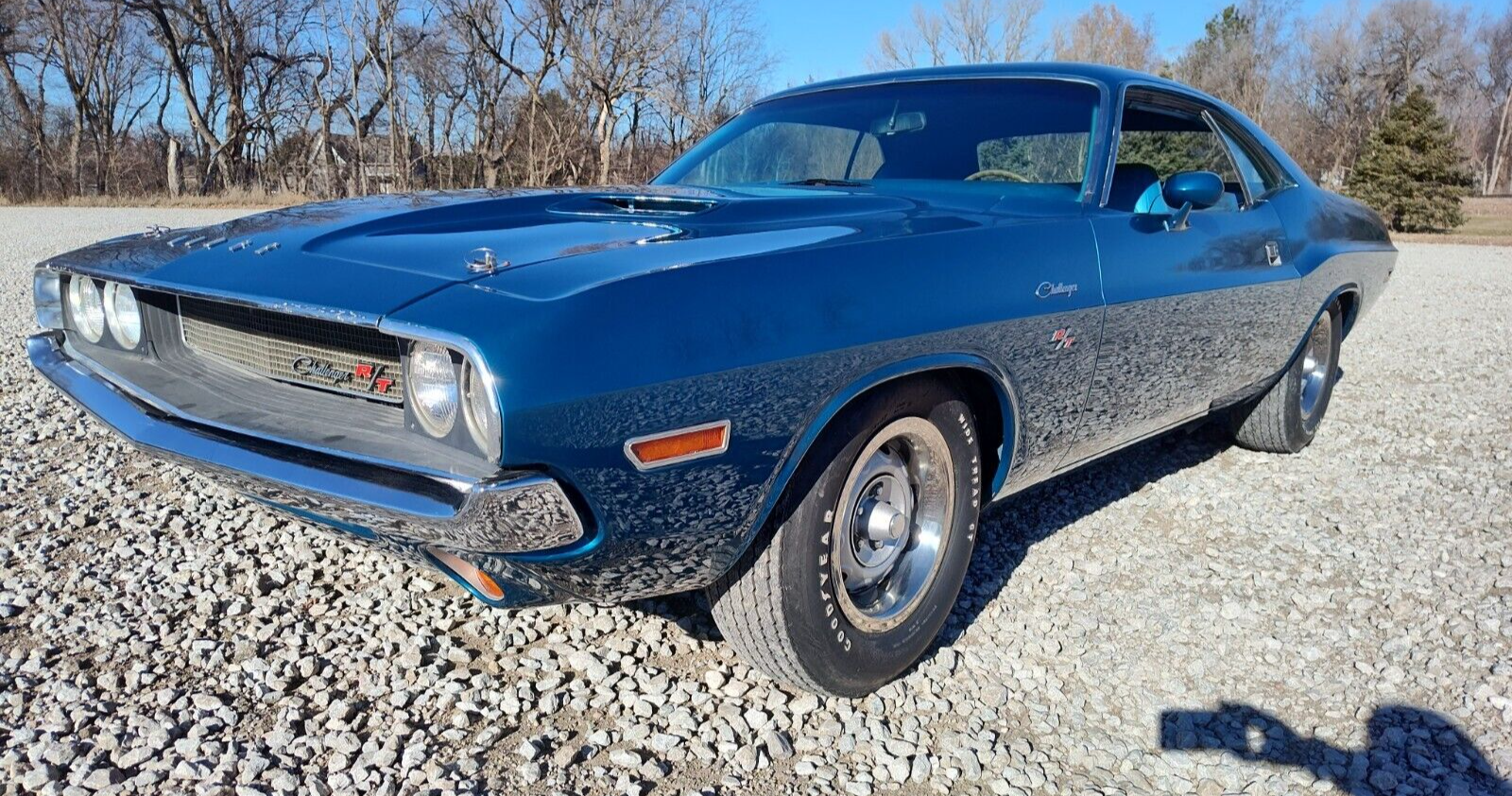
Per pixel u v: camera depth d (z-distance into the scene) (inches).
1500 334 309.3
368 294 71.8
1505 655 105.2
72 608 105.0
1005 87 126.3
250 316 81.9
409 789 78.6
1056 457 110.9
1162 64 1815.9
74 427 170.1
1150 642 107.0
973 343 90.0
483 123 1275.8
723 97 1112.8
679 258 76.0
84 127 1524.4
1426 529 139.9
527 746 83.7
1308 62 2049.7
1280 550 131.9
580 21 1035.9
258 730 85.5
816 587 84.3
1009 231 97.2
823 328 78.5
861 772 83.7
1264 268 136.0
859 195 108.4
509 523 67.0
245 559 117.6
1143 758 87.2
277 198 1182.9
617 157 1159.6
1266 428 165.8
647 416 69.4
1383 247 181.8
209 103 1610.5
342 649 98.8
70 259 97.3
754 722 89.7
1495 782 85.0
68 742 81.7
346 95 1240.2
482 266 74.3
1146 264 111.1
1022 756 87.0
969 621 110.3
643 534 73.1
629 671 97.0
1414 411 205.6
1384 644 107.3
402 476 69.6
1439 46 2014.0
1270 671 101.8
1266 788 83.4
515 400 64.4
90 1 1381.6
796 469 80.5
